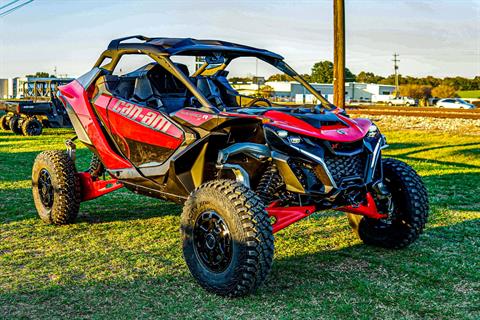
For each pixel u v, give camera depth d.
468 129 19.78
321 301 4.13
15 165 11.81
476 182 9.25
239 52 5.59
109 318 3.81
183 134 4.99
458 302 4.11
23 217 6.85
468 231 6.13
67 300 4.13
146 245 5.63
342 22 11.95
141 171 5.54
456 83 136.25
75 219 6.77
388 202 5.18
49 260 5.12
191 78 5.88
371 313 3.90
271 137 4.54
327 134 4.61
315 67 86.00
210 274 4.32
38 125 21.22
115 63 5.96
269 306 4.04
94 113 6.09
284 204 4.89
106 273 4.75
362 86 96.94
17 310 3.94
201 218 4.43
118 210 7.28
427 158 12.77
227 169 5.00
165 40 5.52
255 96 6.08
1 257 5.20
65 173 6.32
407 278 4.63
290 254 5.34
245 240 4.08
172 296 4.24
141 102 5.67
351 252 5.40
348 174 4.72
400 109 40.22
